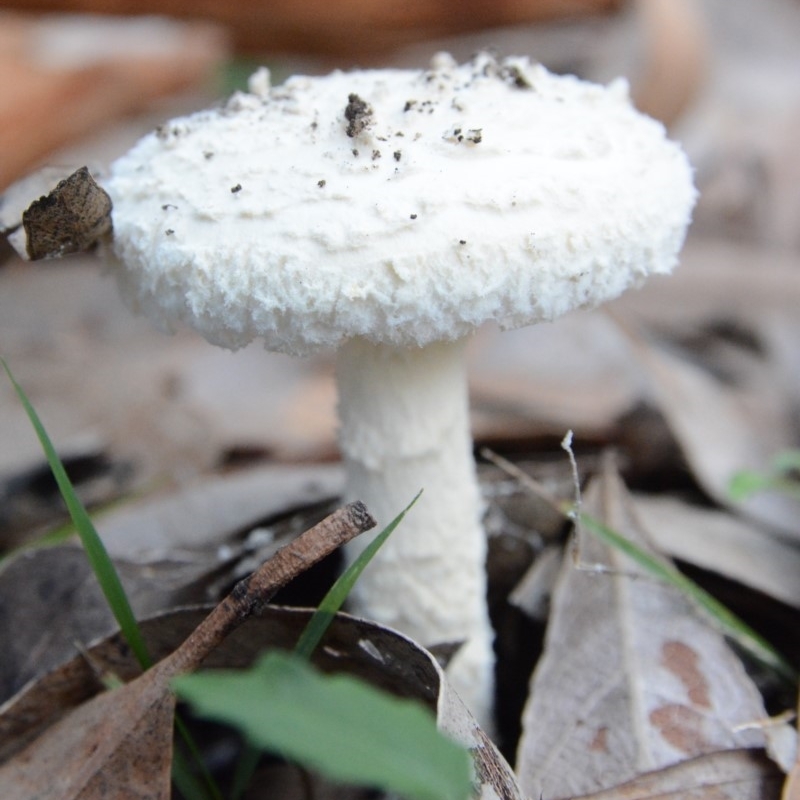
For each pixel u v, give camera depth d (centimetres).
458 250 13
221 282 14
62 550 19
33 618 18
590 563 19
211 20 50
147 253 14
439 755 10
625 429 25
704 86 50
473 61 17
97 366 33
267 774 18
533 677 17
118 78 47
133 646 15
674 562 21
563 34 52
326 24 50
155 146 15
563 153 14
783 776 15
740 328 36
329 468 24
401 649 14
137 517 22
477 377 29
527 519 22
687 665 17
